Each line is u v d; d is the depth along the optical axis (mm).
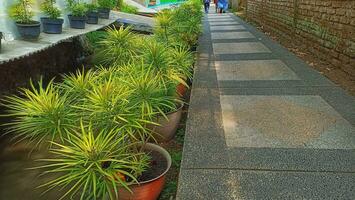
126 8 14141
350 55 5469
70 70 7340
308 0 7449
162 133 3648
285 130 3570
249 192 2566
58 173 3410
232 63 6664
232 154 3119
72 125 2529
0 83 4820
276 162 2957
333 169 2822
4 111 4676
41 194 3064
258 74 5777
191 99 4617
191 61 5297
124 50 5020
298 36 8227
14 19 5402
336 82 5230
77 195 2920
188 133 3574
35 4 6207
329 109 4113
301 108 4172
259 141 3350
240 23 14500
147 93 2881
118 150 2322
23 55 4355
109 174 2119
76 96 2992
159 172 2730
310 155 3053
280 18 9961
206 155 3119
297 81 5289
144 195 2482
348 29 5527
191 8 9602
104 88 2654
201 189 2629
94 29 7520
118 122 2459
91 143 2211
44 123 2521
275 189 2588
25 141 4031
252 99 4551
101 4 9492
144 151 3021
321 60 6684
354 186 2592
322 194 2510
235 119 3900
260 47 8258
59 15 6426
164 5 22328
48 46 5172
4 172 3438
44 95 2646
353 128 3574
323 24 6594
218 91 4930
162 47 4113
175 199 2670
